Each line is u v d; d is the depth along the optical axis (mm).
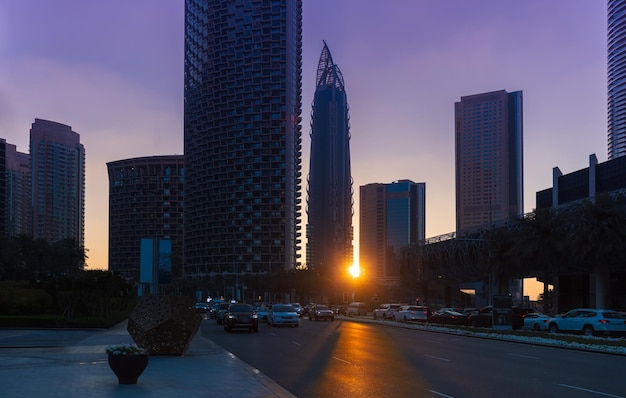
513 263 53938
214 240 182375
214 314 58406
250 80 182625
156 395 10500
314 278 120625
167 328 18297
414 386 12352
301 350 21312
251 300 170000
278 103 180750
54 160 176375
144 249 36844
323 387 12211
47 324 34188
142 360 11875
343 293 123938
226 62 185750
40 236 170750
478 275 76500
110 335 28703
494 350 22281
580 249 43375
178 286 176875
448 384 12664
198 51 195750
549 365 16906
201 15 195500
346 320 54750
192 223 192875
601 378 13969
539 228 47281
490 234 58594
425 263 85062
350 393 11469
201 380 12578
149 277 36625
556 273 65250
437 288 127188
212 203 184500
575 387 12430
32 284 41500
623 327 29750
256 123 180625
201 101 192125
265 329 37125
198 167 191625
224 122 184625
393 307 55750
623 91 124062
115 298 48094
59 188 178125
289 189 179250
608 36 130750
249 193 178375
